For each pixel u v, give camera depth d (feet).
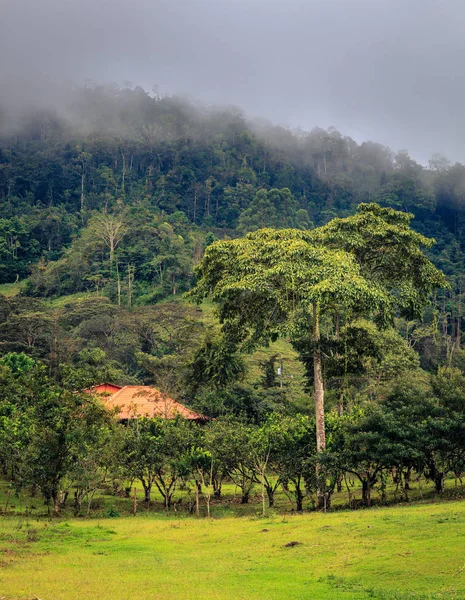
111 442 105.40
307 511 103.91
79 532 81.61
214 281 128.36
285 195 493.77
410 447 96.94
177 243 394.11
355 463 101.30
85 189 578.66
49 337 266.57
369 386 171.94
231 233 477.36
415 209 606.96
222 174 609.01
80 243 422.00
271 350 299.99
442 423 97.71
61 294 399.65
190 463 104.01
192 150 636.89
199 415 158.61
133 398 168.55
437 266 471.62
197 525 88.79
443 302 373.40
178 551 69.00
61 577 53.93
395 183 632.38
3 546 69.92
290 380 234.58
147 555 66.18
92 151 618.85
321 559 60.08
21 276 450.30
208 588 49.83
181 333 248.11
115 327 290.97
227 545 71.36
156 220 441.27
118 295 357.41
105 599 45.52
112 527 87.20
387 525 71.61
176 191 573.74
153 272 383.04
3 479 130.52
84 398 108.27
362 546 62.80
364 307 116.26
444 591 44.65
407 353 180.75
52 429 102.83
